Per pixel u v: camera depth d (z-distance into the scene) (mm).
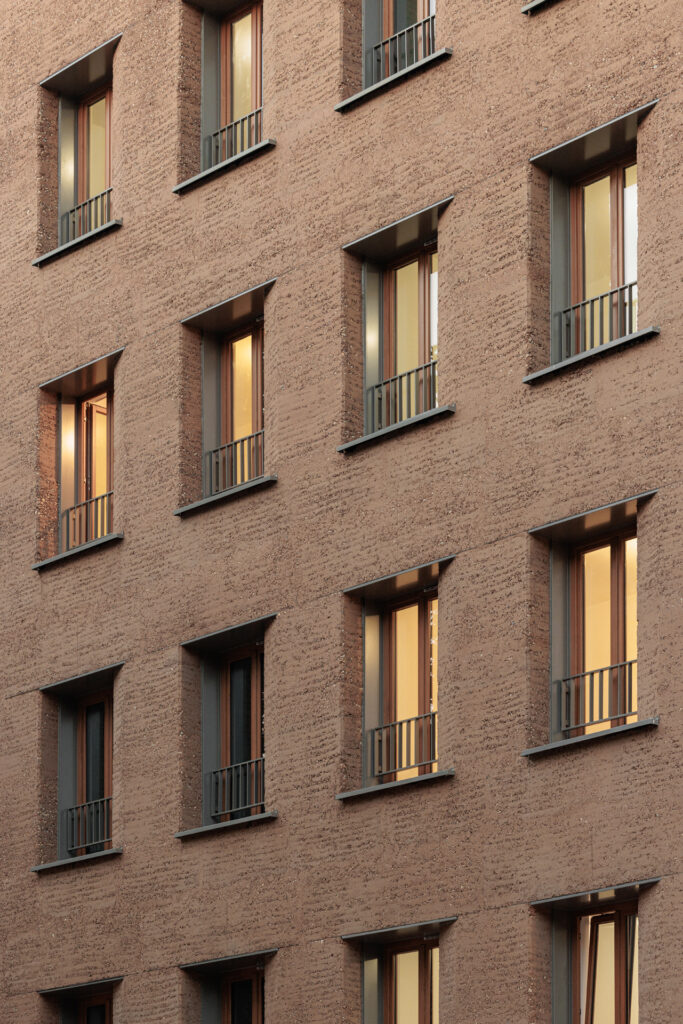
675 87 39531
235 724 47500
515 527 40875
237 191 48219
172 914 46219
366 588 43781
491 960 39719
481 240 42562
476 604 41344
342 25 46500
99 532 51656
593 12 41344
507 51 42781
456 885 40594
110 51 52719
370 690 44125
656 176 39594
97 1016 49062
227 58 50969
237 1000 45969
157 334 49625
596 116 40844
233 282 47906
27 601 51750
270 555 45750
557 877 38844
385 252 45562
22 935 49812
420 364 44875
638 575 38719
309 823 43688
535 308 41562
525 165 41969
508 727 40281
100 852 48094
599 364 39938
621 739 38281
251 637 46750
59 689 50812
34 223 53781
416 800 41688
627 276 41281
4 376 53938
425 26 45812
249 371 48781
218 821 47125
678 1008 36469
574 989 39500
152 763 47562
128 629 48812
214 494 48312
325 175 46188
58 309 52531
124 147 51469
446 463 42438
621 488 39094
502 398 41562
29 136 54500
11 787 51188
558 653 40688
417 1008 42250
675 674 37594
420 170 44094
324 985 42688
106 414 52625
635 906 38906
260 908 44312
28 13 55188
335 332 45312
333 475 44688
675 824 37094
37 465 52344
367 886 42250
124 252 50969
